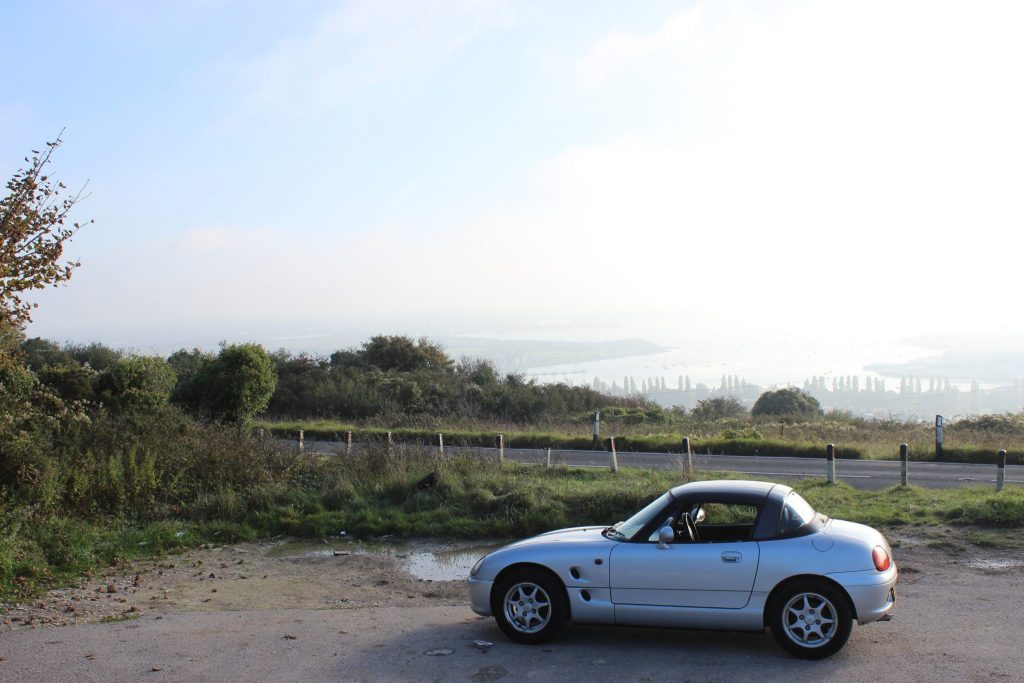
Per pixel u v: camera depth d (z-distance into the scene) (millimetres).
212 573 11352
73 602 9703
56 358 42156
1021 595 8797
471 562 11961
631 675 6523
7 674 6797
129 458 15281
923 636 7414
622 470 18469
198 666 6957
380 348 44562
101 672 6809
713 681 6332
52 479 13547
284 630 8195
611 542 7465
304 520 14055
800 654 6836
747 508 7297
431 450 18078
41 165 11617
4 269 11203
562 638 7672
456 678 6547
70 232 11961
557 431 28266
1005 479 17938
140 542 12852
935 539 11477
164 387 23906
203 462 16203
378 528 13703
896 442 24641
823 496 14828
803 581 6836
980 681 6129
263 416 34375
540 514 13602
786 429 28922
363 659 7113
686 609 7086
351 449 18656
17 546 11258
